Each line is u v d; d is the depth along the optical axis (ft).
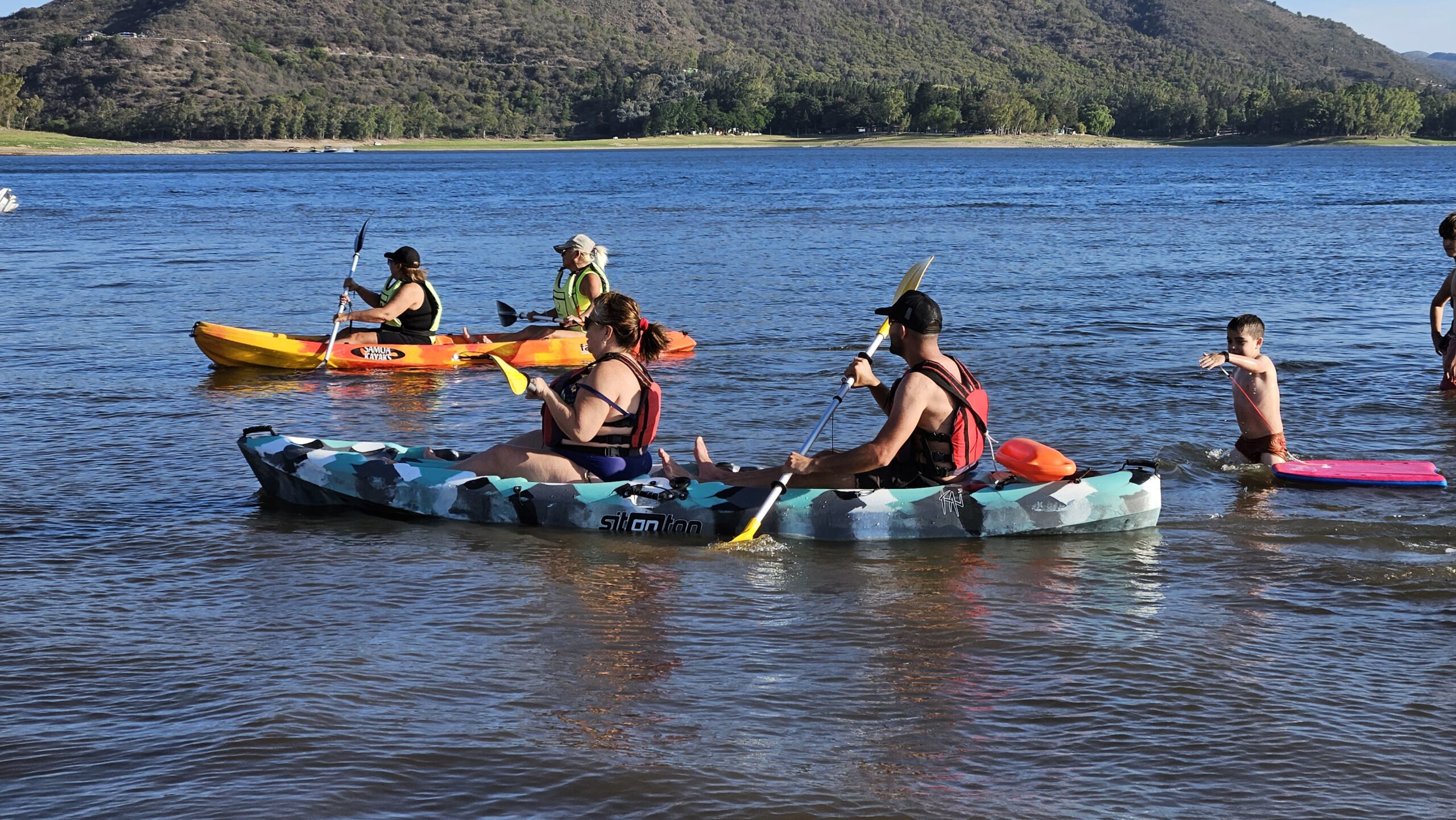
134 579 18.24
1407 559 19.24
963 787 11.87
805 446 20.72
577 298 40.70
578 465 21.48
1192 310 49.52
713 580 18.29
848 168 291.58
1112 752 12.65
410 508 21.76
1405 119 649.20
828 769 12.22
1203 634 15.99
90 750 12.57
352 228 101.04
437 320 39.96
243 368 37.52
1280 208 127.03
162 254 76.23
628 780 11.93
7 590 17.67
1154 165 312.29
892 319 20.36
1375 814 11.43
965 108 650.02
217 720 13.23
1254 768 12.30
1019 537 20.52
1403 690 14.21
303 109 616.80
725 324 46.62
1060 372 36.04
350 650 15.31
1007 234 92.43
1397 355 38.09
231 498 22.94
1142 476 21.08
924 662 15.03
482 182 215.31
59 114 631.56
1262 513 21.98
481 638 15.79
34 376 35.78
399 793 11.64
